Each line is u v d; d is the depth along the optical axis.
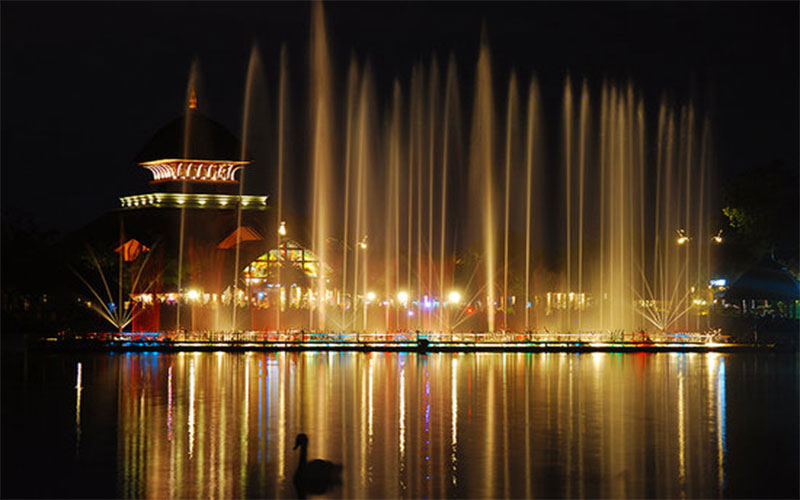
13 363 69.00
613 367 66.69
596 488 32.03
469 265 111.94
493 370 64.25
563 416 44.34
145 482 32.75
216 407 47.03
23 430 41.19
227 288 109.88
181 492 31.67
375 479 33.06
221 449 37.44
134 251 114.06
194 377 59.44
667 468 34.47
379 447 37.72
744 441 38.75
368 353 79.25
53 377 59.44
